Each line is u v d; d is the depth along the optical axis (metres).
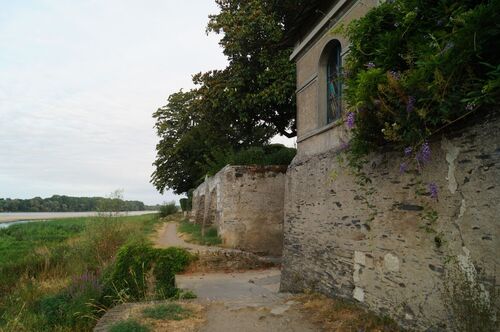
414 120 3.73
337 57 6.89
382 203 4.81
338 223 5.93
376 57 4.46
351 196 5.58
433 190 3.81
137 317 5.21
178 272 9.38
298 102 8.18
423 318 3.99
